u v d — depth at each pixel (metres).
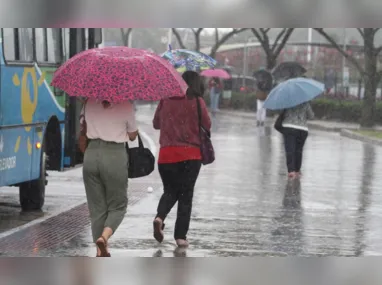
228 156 45.84
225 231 23.02
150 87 17.30
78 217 25.02
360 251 20.73
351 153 49.81
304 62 106.44
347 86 93.75
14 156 23.55
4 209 26.59
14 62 23.41
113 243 20.94
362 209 27.77
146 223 23.94
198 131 20.22
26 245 20.66
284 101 35.19
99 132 18.14
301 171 38.97
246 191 31.67
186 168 20.22
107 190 18.45
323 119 83.56
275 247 20.97
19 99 23.86
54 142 28.02
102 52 17.77
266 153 47.97
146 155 18.95
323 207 28.05
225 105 107.69
